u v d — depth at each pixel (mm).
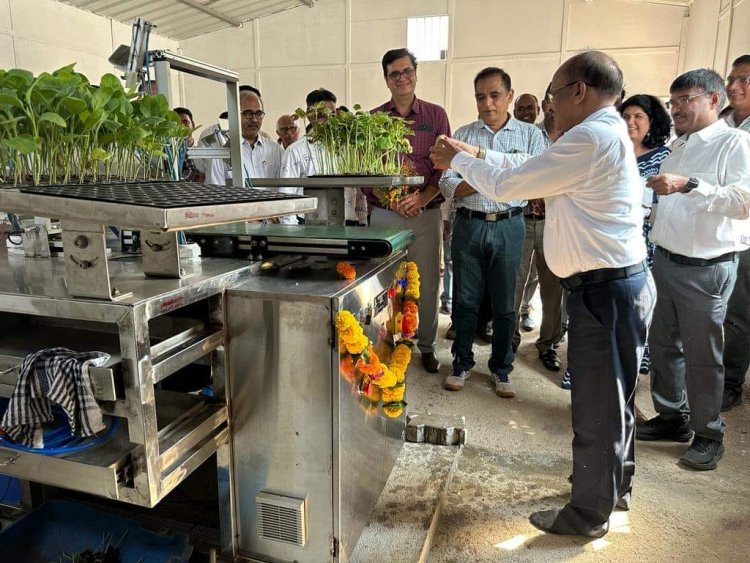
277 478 1367
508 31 6992
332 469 1315
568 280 1641
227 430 1358
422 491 1800
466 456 2217
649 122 2750
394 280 1729
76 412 1000
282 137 4328
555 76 1594
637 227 1539
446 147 1896
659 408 2348
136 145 1539
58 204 966
